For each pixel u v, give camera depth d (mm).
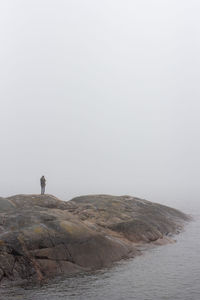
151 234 39688
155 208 52125
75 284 25844
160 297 24188
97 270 28859
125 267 30188
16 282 24953
